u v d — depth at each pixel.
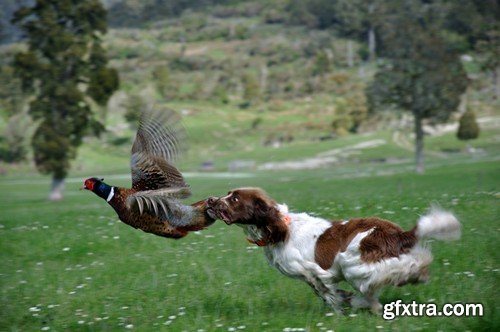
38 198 151.50
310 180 154.38
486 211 39.78
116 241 38.78
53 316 25.86
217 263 32.09
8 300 28.27
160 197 20.42
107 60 148.25
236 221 23.00
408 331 20.91
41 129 143.75
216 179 184.12
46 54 144.00
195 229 22.12
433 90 153.25
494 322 20.97
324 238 22.97
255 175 196.88
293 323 22.45
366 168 193.75
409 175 145.75
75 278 31.47
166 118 20.30
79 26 146.62
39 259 36.41
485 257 29.30
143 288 28.61
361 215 41.81
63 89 142.00
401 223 38.41
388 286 22.41
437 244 31.64
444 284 25.98
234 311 24.58
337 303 23.27
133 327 23.69
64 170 145.62
